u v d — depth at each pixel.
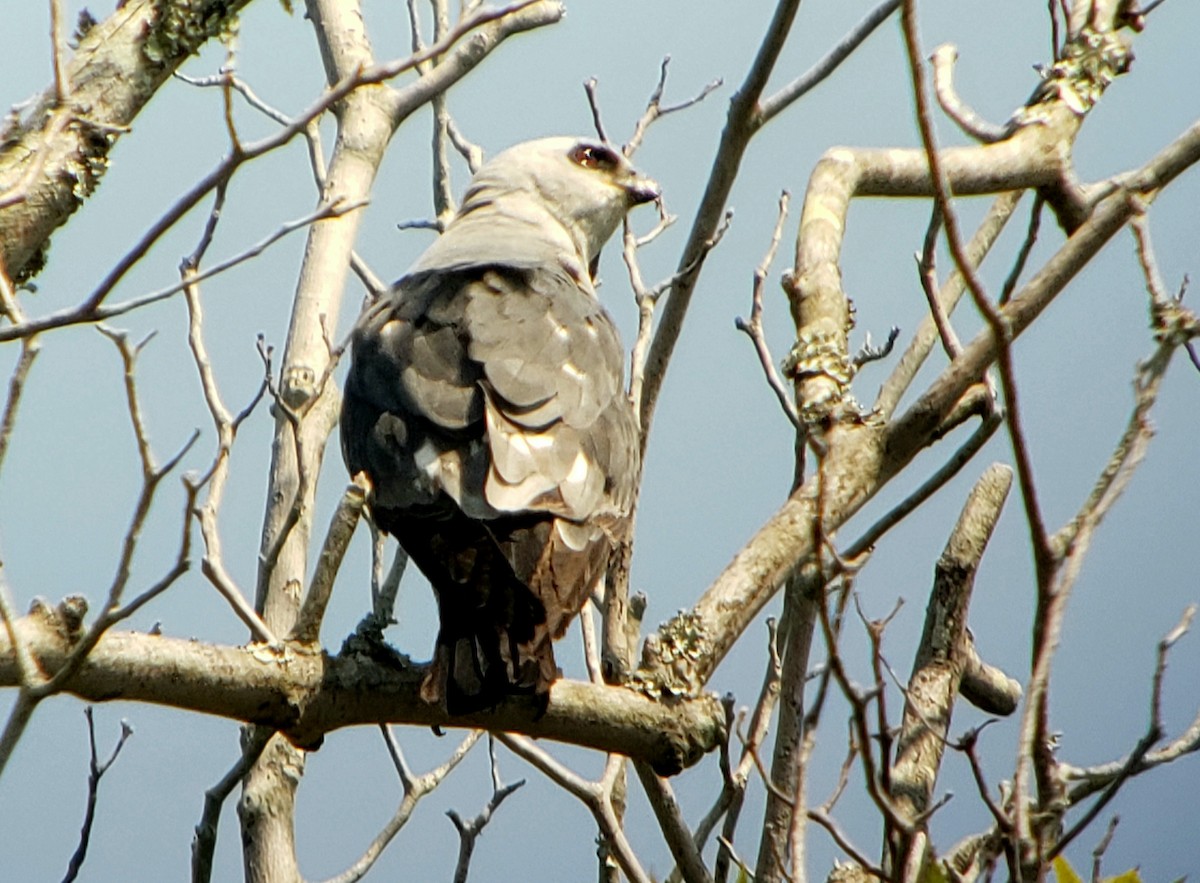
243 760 7.02
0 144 8.62
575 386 8.43
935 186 5.59
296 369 10.05
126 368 5.53
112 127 8.39
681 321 9.29
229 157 6.03
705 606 7.56
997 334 5.57
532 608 7.44
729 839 7.89
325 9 11.32
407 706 7.04
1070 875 6.43
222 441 7.50
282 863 8.81
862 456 8.03
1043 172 9.98
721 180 9.20
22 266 8.88
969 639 9.31
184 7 8.89
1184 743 6.12
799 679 8.14
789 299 9.08
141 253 5.99
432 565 7.73
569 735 7.23
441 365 8.46
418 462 8.02
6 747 5.45
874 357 8.77
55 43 6.91
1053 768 6.14
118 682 6.40
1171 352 5.79
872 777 5.78
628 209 11.28
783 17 8.85
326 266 10.48
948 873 6.18
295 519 7.80
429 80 11.23
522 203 11.00
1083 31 10.38
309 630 6.87
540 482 7.88
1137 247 6.04
